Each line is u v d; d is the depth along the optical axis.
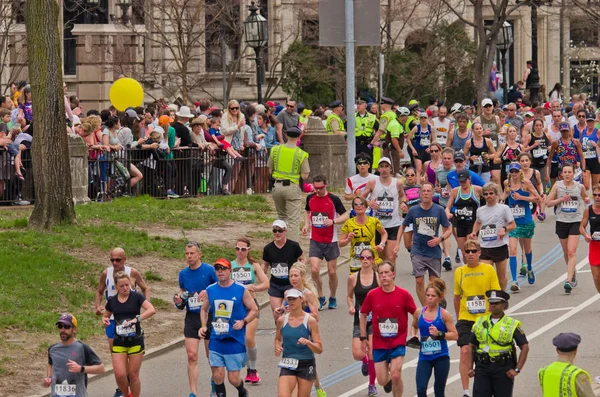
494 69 135.88
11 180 72.81
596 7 172.50
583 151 83.88
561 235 61.56
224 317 42.09
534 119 84.38
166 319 55.72
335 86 138.62
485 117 78.69
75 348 39.56
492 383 38.25
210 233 71.56
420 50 144.75
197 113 87.62
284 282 50.50
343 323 54.97
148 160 80.19
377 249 53.25
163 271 62.12
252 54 135.62
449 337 40.25
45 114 65.88
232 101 85.69
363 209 53.38
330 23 65.44
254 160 87.06
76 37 132.62
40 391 44.44
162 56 132.50
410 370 47.38
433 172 68.75
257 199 83.12
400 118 91.94
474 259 44.09
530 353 48.84
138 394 43.72
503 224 55.50
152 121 82.56
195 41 125.31
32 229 65.31
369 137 91.50
